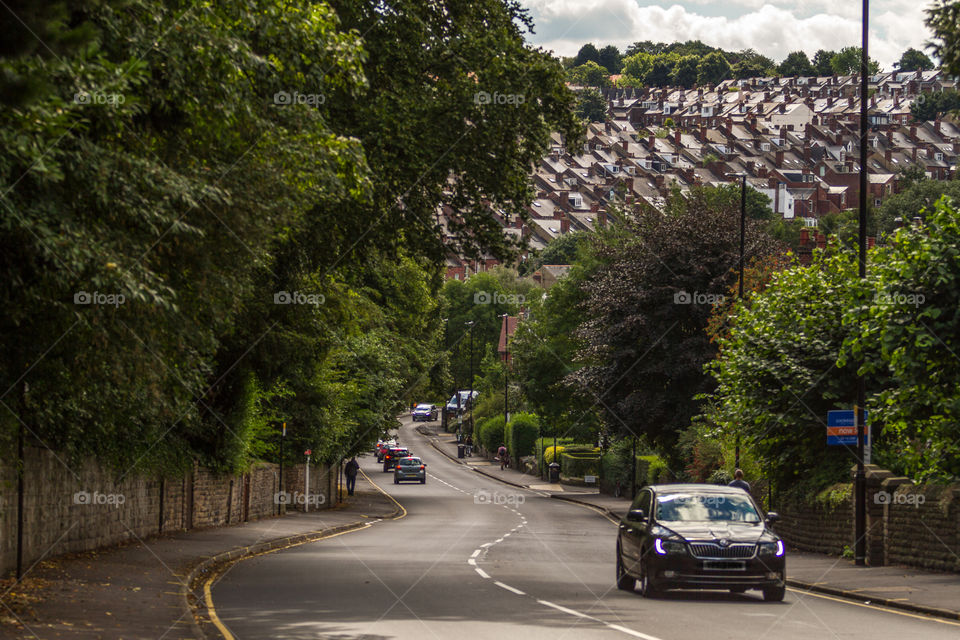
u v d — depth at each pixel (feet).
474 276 517.96
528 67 91.97
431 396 271.90
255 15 57.57
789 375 106.63
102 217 47.09
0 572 64.85
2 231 42.83
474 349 510.58
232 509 137.18
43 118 39.75
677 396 190.08
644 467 231.71
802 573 83.92
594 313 198.90
